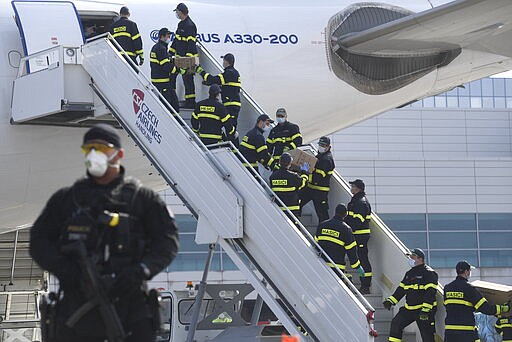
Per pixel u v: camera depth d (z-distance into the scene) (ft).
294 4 136.26
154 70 104.94
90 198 35.96
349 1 138.92
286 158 91.04
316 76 134.31
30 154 116.16
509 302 99.25
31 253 35.96
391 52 135.23
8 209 123.85
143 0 126.72
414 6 142.00
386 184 280.10
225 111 96.68
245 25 131.75
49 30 113.91
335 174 105.91
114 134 36.47
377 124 314.76
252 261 86.43
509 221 286.87
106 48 100.99
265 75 131.64
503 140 323.57
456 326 94.89
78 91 104.17
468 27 115.24
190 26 106.63
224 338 101.76
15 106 109.50
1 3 116.98
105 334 35.27
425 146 317.22
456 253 283.18
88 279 34.45
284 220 82.99
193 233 259.60
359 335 77.51
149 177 130.21
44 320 35.83
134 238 36.11
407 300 94.68
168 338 103.96
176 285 256.52
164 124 93.04
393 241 100.63
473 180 285.23
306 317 82.48
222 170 87.66
